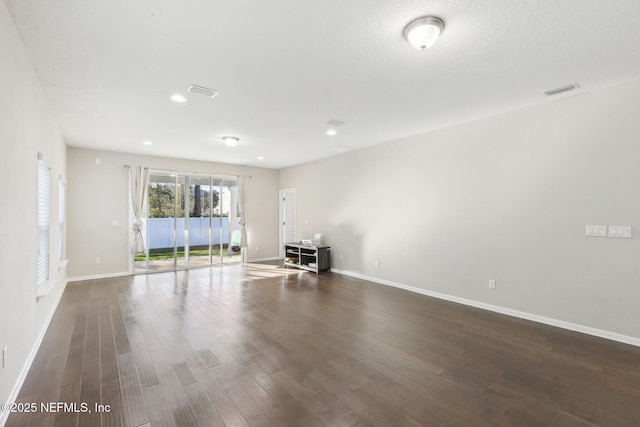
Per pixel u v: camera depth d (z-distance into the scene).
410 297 4.59
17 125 2.15
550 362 2.59
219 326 3.42
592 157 3.15
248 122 4.16
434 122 4.20
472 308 4.05
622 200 2.98
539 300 3.54
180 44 2.28
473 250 4.14
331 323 3.51
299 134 4.81
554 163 3.40
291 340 3.04
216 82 2.92
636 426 1.82
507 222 3.80
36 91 2.73
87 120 4.04
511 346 2.90
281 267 7.16
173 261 6.85
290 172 8.05
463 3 1.84
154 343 2.97
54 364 2.55
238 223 7.86
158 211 6.66
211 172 7.33
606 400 2.07
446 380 2.31
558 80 2.91
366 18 1.99
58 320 3.59
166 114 3.82
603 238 3.09
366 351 2.80
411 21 2.02
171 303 4.28
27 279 2.47
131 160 6.22
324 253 6.55
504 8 1.88
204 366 2.52
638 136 2.89
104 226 5.92
